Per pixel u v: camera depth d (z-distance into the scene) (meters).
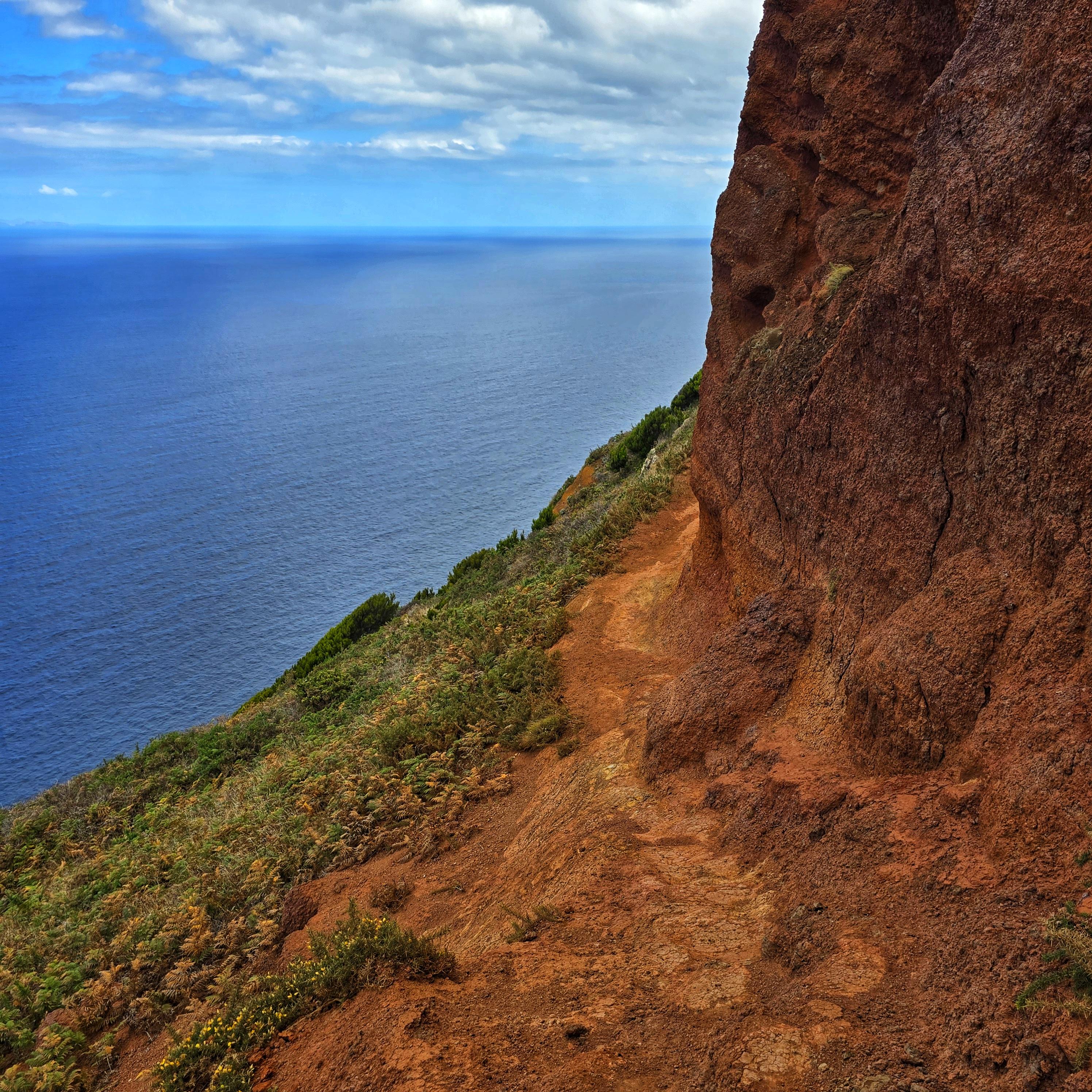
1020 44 5.39
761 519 9.73
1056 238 4.89
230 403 153.38
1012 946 3.38
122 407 151.50
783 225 10.98
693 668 8.45
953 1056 3.10
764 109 11.45
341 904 8.81
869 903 4.34
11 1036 8.80
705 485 11.95
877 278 6.76
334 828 10.48
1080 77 4.76
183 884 10.94
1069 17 4.92
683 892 5.49
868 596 6.89
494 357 196.75
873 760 5.79
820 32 9.95
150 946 9.34
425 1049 4.24
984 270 5.37
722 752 7.54
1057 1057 2.79
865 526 7.09
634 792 7.75
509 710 11.84
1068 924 3.28
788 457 8.87
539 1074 3.88
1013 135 5.27
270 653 57.53
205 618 63.22
